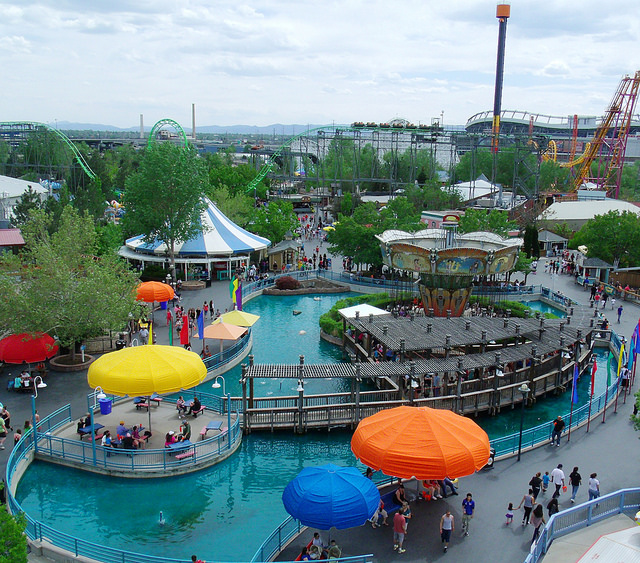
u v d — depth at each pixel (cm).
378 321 5128
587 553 2128
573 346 4962
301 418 3866
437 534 2662
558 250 10856
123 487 3206
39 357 4206
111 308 4475
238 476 3419
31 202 8456
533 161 17950
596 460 3388
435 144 16575
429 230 6675
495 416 4266
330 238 8738
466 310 6788
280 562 2317
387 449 2734
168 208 7681
